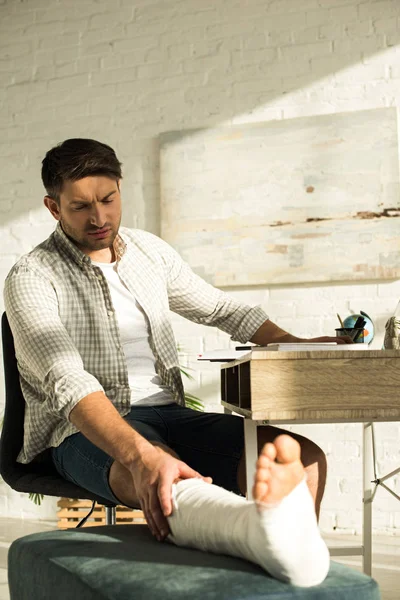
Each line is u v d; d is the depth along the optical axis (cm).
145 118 429
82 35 445
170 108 425
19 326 163
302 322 395
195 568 99
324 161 396
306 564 92
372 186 389
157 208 422
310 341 192
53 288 176
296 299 397
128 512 373
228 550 104
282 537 91
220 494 111
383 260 385
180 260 208
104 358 175
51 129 443
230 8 423
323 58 406
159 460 121
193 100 422
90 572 101
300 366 146
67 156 173
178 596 88
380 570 283
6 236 443
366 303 388
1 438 180
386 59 398
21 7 458
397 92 395
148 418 171
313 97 405
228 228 406
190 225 411
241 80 416
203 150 414
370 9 403
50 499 423
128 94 433
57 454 168
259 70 414
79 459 157
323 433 384
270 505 90
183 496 114
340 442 382
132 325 183
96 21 444
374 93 398
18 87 451
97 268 180
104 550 112
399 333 178
